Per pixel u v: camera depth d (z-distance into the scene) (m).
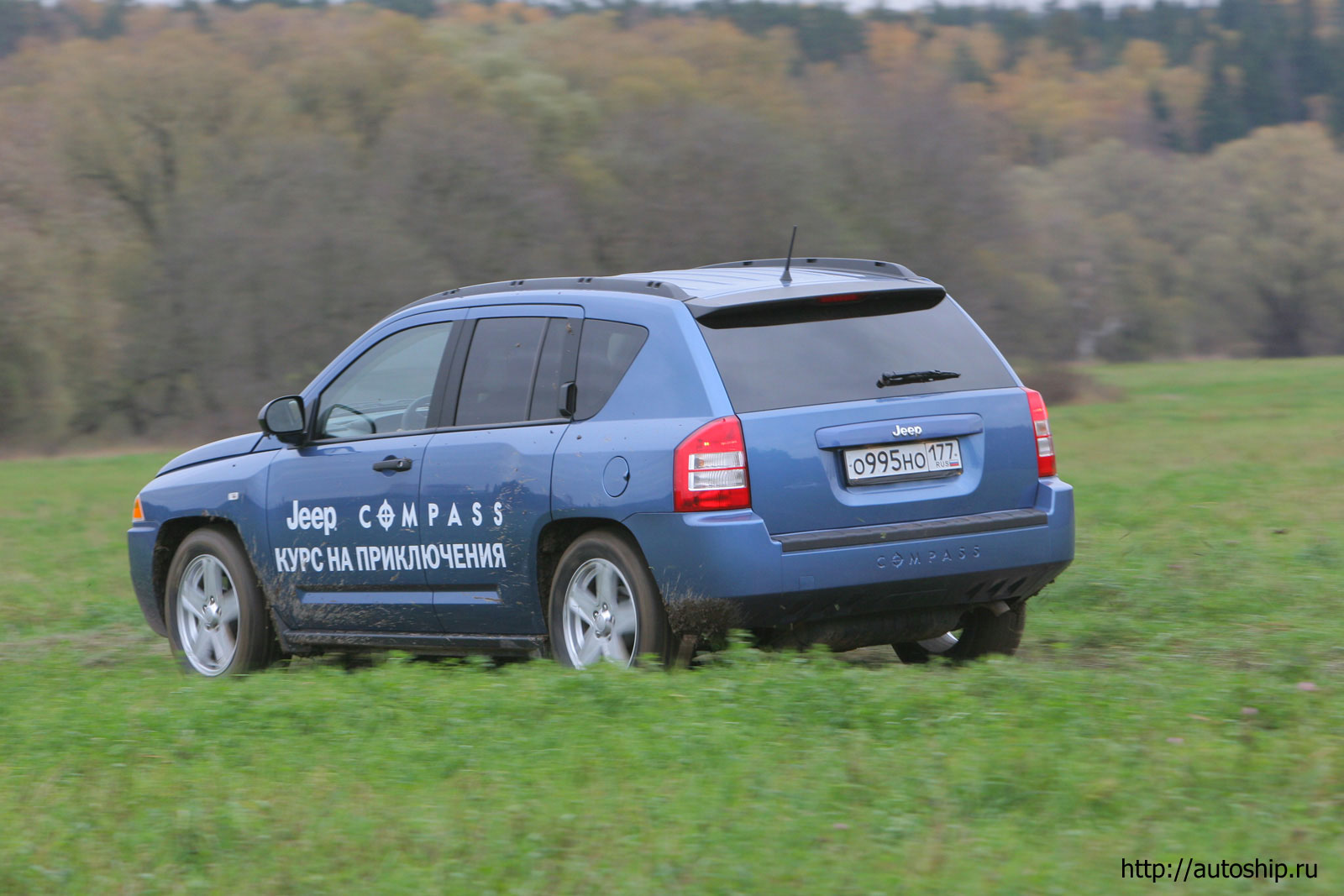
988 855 11.45
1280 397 143.50
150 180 159.50
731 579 16.81
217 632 22.88
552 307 19.23
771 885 11.06
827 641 17.89
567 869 11.53
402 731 15.91
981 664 17.56
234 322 139.62
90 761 15.61
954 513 17.91
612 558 17.80
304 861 12.16
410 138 146.38
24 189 151.25
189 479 23.12
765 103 162.50
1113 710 15.02
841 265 20.50
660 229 146.88
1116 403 144.50
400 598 20.33
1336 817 12.03
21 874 12.18
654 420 17.55
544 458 18.38
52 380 147.00
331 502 20.88
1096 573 27.14
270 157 148.00
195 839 12.77
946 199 153.50
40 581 37.78
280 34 173.50
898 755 13.89
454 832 12.48
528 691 16.50
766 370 17.55
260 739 16.20
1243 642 20.59
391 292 137.62
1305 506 40.56
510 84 167.25
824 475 17.25
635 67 174.50
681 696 15.84
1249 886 10.77
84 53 165.25
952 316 18.97
